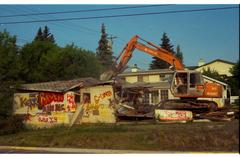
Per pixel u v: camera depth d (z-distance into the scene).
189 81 32.72
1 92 30.31
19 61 43.59
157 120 30.25
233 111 30.50
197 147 19.27
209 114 30.73
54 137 23.64
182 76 33.06
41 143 23.27
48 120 31.20
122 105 32.44
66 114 30.77
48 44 52.44
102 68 57.69
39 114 31.50
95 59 55.00
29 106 31.84
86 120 31.38
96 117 31.34
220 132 19.62
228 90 41.66
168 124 26.48
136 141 21.00
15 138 24.89
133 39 35.12
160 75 61.19
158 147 19.91
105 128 25.12
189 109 32.25
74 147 21.83
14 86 31.33
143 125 26.42
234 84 50.81
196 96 32.75
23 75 42.91
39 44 51.72
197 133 20.03
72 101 30.98
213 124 23.80
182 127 22.78
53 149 21.31
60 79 49.41
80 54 52.59
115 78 34.00
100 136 22.22
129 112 31.94
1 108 29.06
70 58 51.69
